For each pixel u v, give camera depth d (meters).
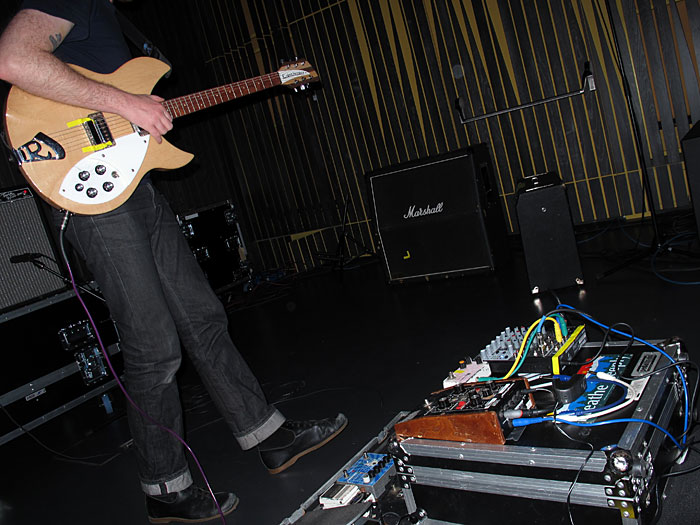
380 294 4.21
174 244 1.96
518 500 1.30
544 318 1.58
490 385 1.44
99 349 3.41
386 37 4.92
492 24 4.45
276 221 6.15
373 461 1.73
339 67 5.25
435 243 4.01
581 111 4.30
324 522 1.56
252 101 5.87
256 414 2.05
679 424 1.45
